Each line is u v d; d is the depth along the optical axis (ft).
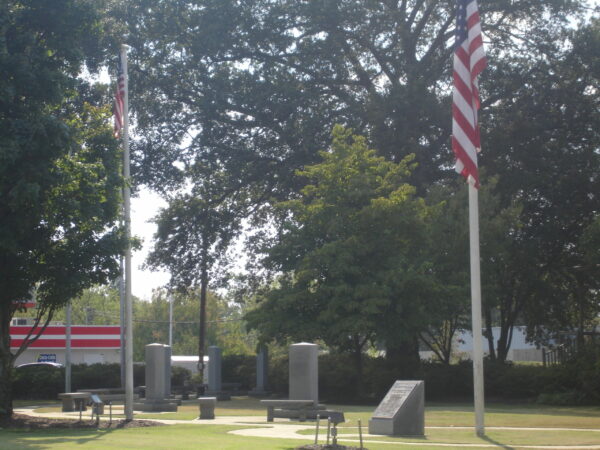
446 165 129.18
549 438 50.37
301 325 95.20
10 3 61.16
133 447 45.14
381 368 107.76
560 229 126.21
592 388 90.43
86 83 116.78
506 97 128.77
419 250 99.91
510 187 119.75
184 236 135.23
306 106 127.85
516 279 127.13
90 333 180.96
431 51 133.69
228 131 135.33
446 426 60.03
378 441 48.60
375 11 126.62
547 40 128.88
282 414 66.54
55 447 45.44
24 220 58.70
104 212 64.64
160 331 291.17
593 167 122.31
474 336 52.95
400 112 118.11
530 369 102.89
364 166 101.50
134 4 130.00
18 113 59.21
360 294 92.22
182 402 102.01
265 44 130.93
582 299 133.39
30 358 176.86
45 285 65.62
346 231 98.84
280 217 132.46
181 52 133.59
